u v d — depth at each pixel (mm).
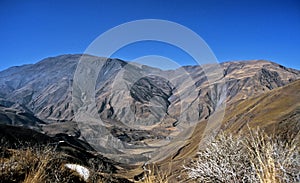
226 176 4574
